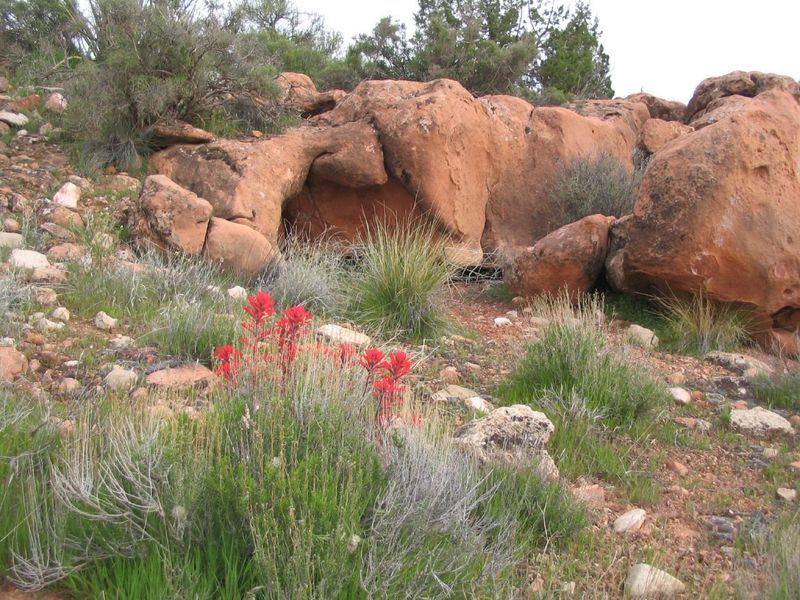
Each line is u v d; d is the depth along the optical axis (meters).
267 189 9.67
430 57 16.16
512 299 9.52
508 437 4.86
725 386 7.19
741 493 5.11
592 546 4.16
